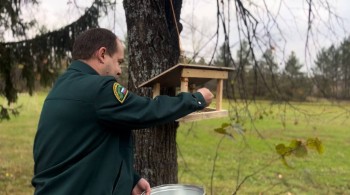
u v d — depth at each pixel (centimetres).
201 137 1188
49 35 530
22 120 1548
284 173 754
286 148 238
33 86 569
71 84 159
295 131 1379
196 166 814
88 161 154
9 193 575
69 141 154
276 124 1527
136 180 191
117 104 153
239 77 340
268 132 1329
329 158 936
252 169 790
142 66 254
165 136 258
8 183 627
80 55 168
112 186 158
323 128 1473
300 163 858
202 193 184
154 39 253
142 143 257
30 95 577
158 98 161
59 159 155
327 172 789
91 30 171
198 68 194
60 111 156
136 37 255
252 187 654
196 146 1048
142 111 154
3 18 527
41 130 160
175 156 264
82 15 483
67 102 156
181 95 165
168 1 261
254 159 894
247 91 346
